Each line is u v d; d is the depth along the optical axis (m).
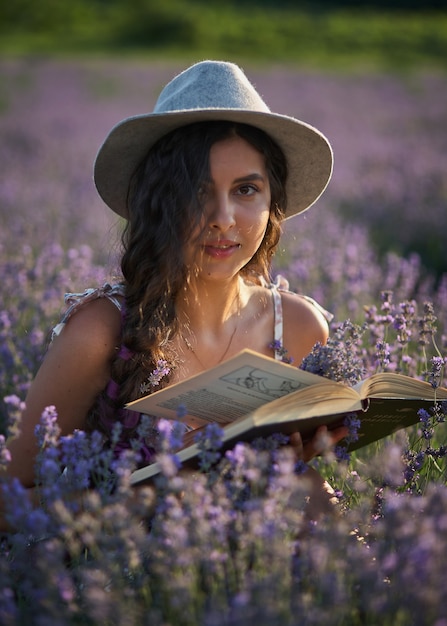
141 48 37.09
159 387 2.32
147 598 1.65
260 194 2.31
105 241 5.97
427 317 2.89
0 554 2.02
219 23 39.31
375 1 47.22
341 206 9.15
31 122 17.52
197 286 2.41
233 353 2.55
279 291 2.72
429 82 26.66
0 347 3.30
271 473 1.82
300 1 48.16
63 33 41.28
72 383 2.31
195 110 2.18
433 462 2.36
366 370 2.78
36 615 1.72
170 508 1.61
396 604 1.55
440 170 10.41
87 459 1.89
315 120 18.03
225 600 1.56
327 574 1.52
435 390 2.18
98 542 1.80
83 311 2.33
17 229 6.19
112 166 2.48
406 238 7.58
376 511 2.03
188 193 2.22
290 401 1.84
